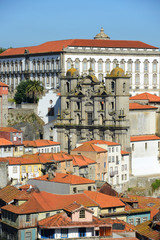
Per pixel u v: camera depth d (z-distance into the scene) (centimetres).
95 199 15800
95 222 13912
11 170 19475
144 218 15938
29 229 14250
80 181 17100
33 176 19862
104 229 13862
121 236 13812
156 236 13338
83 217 13975
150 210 16112
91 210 14075
